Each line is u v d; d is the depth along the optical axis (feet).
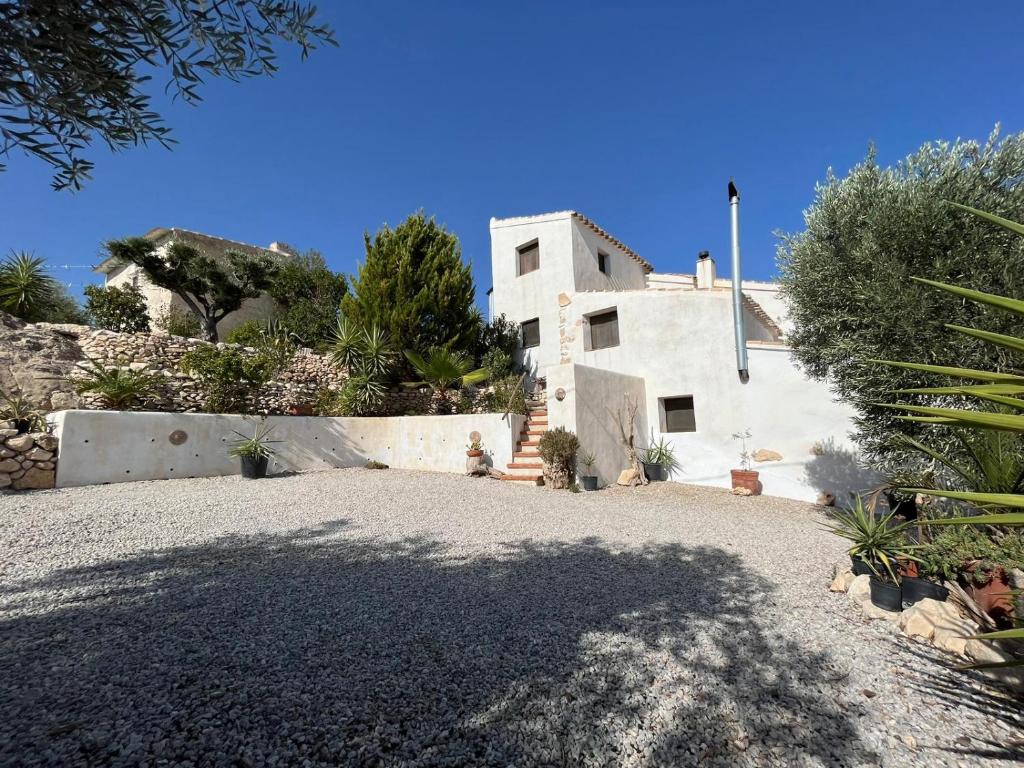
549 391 30.07
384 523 18.43
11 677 6.77
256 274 51.70
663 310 34.04
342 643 8.41
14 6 4.99
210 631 8.66
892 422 16.60
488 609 10.33
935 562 10.61
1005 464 10.62
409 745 5.82
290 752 5.52
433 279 42.39
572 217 45.52
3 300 32.65
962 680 7.91
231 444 28.30
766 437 28.50
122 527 16.01
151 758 5.22
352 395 36.50
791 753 6.03
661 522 20.52
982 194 14.07
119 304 40.22
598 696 7.14
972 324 13.60
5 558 12.39
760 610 10.75
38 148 5.85
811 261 17.79
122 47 5.66
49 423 23.06
